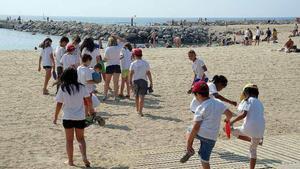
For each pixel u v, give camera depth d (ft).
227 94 51.98
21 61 73.46
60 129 35.73
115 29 243.60
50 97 48.03
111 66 46.78
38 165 26.99
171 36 222.28
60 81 26.73
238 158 28.19
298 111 45.27
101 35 234.17
